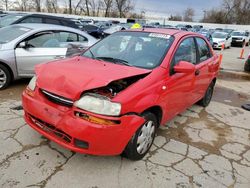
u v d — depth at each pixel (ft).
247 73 33.27
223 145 12.16
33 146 10.36
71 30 19.80
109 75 9.05
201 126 14.12
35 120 9.60
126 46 12.23
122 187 8.58
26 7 164.25
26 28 18.06
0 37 17.87
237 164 10.64
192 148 11.53
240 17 203.41
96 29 54.34
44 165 9.28
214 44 64.95
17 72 17.02
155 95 9.80
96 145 8.34
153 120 10.25
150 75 9.95
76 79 8.81
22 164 9.22
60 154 9.98
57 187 8.30
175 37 12.32
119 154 9.41
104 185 8.59
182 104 12.86
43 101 9.16
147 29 13.48
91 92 8.68
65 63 10.38
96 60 11.23
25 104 9.78
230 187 9.17
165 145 11.53
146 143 10.15
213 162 10.59
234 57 49.83
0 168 8.91
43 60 17.65
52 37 18.53
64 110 8.57
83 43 20.17
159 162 10.14
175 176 9.41
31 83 10.08
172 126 13.71
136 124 8.88
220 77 29.48
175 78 11.21
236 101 19.85
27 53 17.04
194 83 13.62
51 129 9.00
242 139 13.03
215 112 16.65
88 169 9.28
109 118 8.20
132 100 8.75
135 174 9.27
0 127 11.68
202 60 14.92
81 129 8.17
